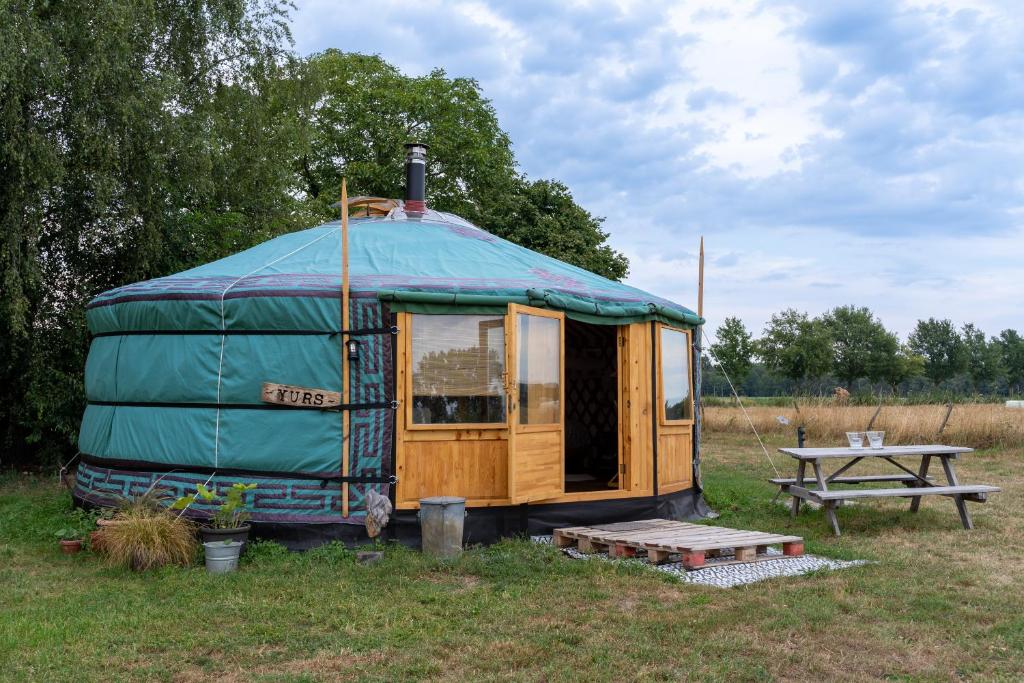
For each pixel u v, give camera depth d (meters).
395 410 6.54
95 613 4.88
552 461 7.07
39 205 10.23
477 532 6.69
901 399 21.27
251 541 6.42
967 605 5.06
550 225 21.38
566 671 3.93
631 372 7.62
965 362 53.06
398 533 6.52
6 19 9.35
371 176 22.17
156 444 6.89
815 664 4.06
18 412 11.76
